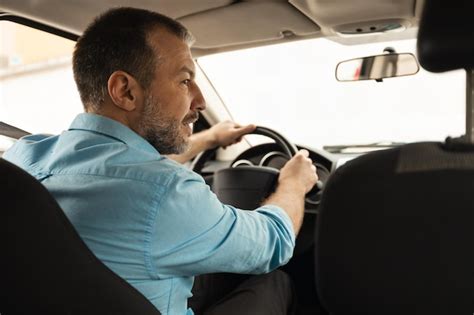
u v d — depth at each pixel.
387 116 2.78
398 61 2.26
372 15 2.12
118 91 1.31
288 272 2.27
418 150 1.00
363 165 1.02
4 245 0.92
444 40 0.94
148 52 1.31
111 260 1.17
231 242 1.28
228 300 1.72
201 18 2.24
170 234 1.18
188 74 1.41
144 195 1.17
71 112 2.69
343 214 1.05
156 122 1.37
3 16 2.09
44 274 0.95
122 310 1.06
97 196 1.18
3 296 0.97
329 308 1.14
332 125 2.90
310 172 1.72
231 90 2.93
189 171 1.28
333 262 1.09
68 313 0.99
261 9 2.12
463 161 0.95
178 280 1.29
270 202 1.59
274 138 2.12
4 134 2.53
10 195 0.91
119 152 1.24
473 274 0.98
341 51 2.54
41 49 2.60
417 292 1.04
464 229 0.96
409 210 0.99
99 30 1.33
